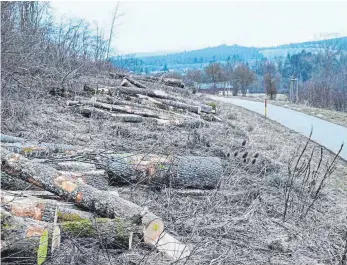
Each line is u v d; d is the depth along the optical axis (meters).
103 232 5.14
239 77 70.69
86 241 5.06
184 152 9.92
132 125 12.95
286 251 6.21
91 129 11.58
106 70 26.31
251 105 35.19
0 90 10.75
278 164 10.18
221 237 6.28
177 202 7.21
